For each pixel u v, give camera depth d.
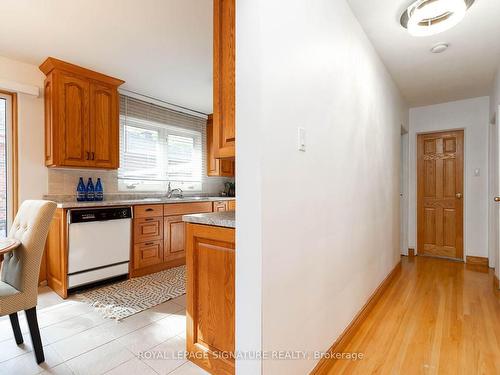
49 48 2.45
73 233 2.51
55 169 2.91
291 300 1.24
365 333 1.92
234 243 1.31
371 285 2.35
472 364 1.57
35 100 2.78
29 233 1.54
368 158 2.26
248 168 1.09
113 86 3.11
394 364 1.58
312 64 1.41
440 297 2.56
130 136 3.60
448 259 3.95
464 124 3.82
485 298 2.53
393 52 2.52
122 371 1.49
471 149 3.78
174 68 2.87
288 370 1.22
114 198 3.43
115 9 1.92
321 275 1.50
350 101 1.89
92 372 1.48
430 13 1.85
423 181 4.18
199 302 1.51
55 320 2.05
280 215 1.16
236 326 1.15
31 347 1.71
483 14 1.99
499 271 2.74
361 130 2.09
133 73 2.99
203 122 4.66
